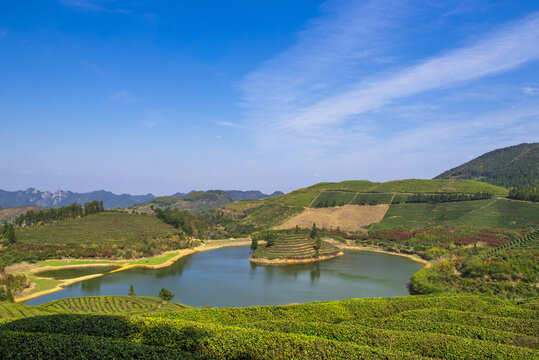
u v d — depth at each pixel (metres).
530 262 90.06
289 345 30.88
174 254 171.38
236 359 30.08
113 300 82.25
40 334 29.27
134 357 27.20
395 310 54.03
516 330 45.16
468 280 90.00
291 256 155.25
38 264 131.75
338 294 97.25
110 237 168.12
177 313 44.72
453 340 36.78
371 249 184.62
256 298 93.06
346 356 29.47
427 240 168.50
